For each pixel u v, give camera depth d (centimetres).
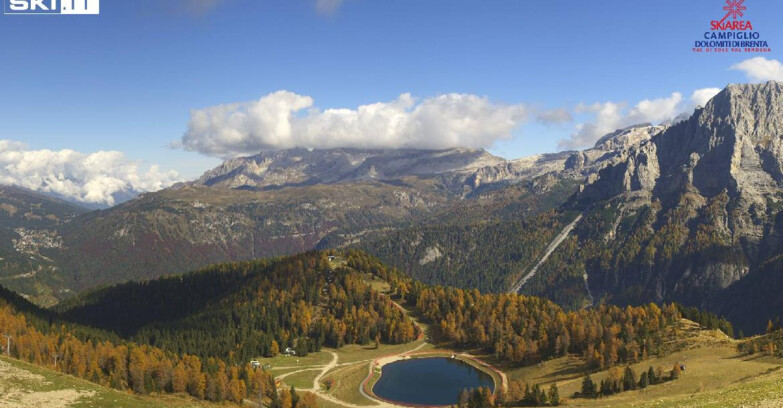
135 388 18975
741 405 9744
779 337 19000
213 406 18938
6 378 13200
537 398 18162
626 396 16688
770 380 12319
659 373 17762
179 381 19800
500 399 19038
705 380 16012
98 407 12800
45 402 12381
